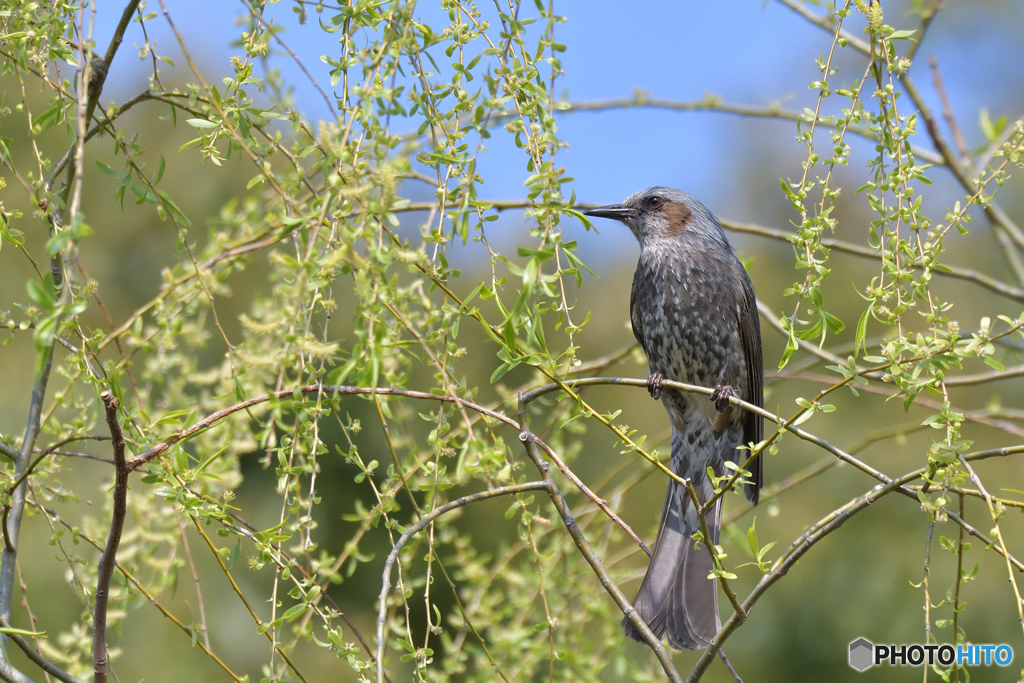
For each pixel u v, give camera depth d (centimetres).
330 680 1242
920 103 857
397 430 695
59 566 1199
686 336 1002
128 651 1227
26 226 1315
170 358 658
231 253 588
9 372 1270
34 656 532
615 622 762
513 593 743
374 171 490
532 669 705
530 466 1265
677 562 792
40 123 543
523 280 499
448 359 595
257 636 1270
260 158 550
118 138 572
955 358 506
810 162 569
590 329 1850
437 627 561
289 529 587
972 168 883
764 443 551
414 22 529
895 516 1609
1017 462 1576
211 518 574
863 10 558
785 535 1634
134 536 611
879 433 846
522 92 538
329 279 480
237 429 639
